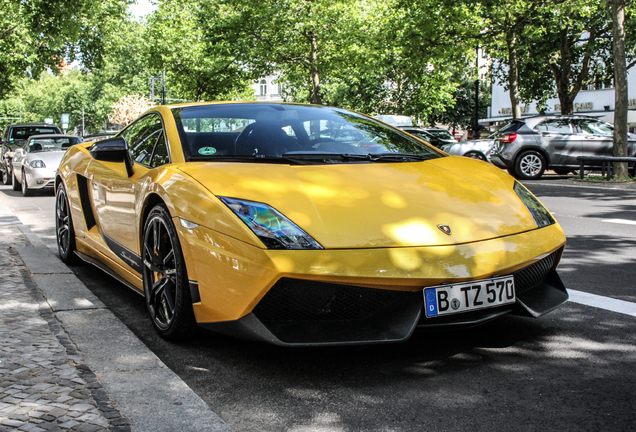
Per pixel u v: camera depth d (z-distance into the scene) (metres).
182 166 3.06
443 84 35.38
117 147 3.54
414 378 2.49
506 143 15.04
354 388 2.40
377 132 3.81
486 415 2.14
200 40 32.41
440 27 20.38
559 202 9.45
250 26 28.17
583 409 2.18
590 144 14.77
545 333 3.06
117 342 2.78
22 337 2.75
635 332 3.07
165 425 1.97
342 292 2.46
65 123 47.84
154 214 3.05
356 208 2.64
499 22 19.77
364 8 27.84
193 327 2.89
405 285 2.44
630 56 24.23
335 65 28.12
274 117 3.68
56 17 23.45
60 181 5.04
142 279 3.36
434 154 3.69
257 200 2.62
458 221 2.70
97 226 4.33
